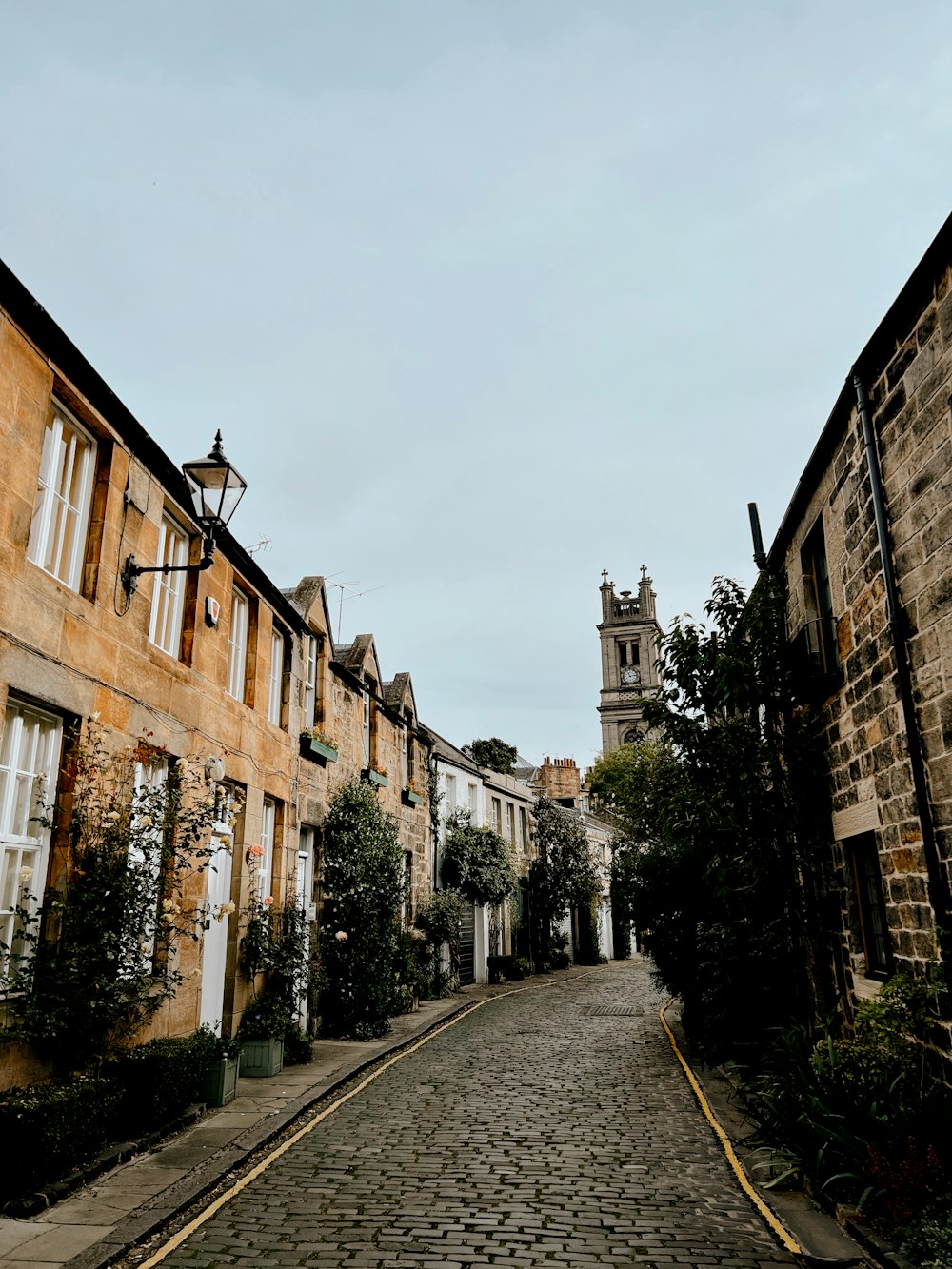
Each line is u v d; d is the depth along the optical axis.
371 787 16.66
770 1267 5.00
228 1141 7.39
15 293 6.38
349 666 17.12
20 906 6.64
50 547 7.32
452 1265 4.95
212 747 10.26
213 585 10.50
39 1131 5.81
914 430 6.52
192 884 9.52
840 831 8.91
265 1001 11.07
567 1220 5.70
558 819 32.81
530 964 29.14
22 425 6.60
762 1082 8.64
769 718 9.91
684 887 13.82
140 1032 8.18
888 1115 6.00
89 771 7.24
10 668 6.38
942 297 6.04
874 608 7.47
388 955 14.68
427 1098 9.55
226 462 8.45
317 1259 5.01
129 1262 4.97
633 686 70.44
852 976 8.85
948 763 6.10
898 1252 4.86
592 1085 10.27
